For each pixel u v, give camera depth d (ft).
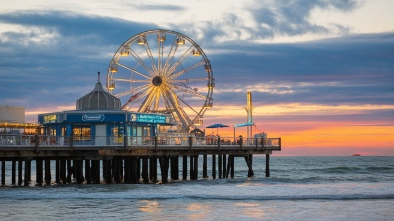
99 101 245.45
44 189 188.85
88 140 208.95
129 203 160.04
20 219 136.05
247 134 273.33
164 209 150.30
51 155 195.31
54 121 232.73
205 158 244.42
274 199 169.58
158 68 299.99
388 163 620.90
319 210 149.79
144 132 238.89
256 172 379.55
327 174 340.39
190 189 191.83
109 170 208.54
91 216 139.85
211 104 299.79
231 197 171.83
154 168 237.25
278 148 265.34
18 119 305.53
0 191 182.19
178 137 222.48
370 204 159.94
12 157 198.49
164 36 301.43
